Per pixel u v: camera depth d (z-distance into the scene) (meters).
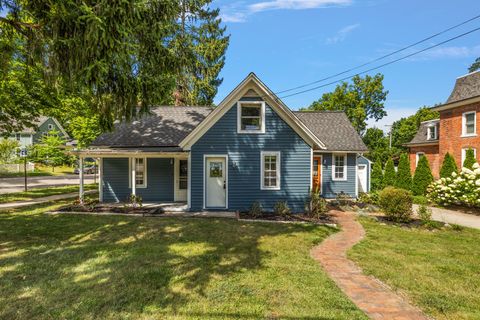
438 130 20.22
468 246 6.88
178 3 7.07
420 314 3.66
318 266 5.32
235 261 5.46
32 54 5.67
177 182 13.36
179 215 10.09
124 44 5.63
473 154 15.18
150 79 6.80
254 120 11.09
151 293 4.04
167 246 6.39
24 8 5.56
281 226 8.66
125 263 5.24
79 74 5.39
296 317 3.47
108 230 7.86
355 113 36.44
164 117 15.10
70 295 3.96
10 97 11.53
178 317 3.43
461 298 4.12
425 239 7.53
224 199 11.12
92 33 4.96
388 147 36.09
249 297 3.97
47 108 13.41
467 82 17.22
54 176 31.59
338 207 12.75
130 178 13.22
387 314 3.64
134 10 5.58
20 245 6.38
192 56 8.39
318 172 15.55
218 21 25.69
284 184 10.95
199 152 10.86
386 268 5.31
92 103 6.75
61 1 4.85
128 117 6.95
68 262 5.27
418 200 14.75
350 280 4.74
